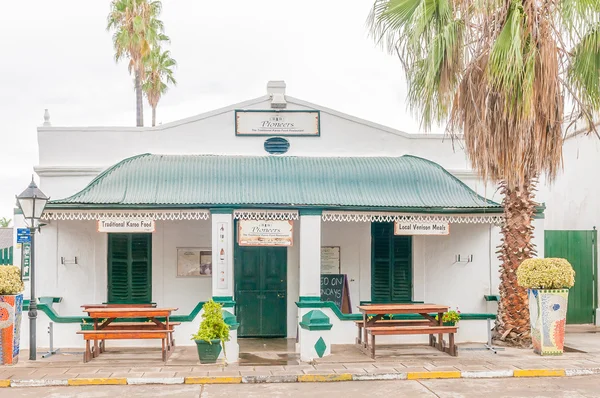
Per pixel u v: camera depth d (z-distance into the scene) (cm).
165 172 1386
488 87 1129
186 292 1459
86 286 1412
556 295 1185
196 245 1466
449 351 1199
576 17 1129
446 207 1317
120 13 3594
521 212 1266
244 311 1461
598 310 1573
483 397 920
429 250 1480
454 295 1466
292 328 1467
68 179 1490
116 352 1229
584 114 1223
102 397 932
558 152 1189
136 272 1441
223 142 1510
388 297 1482
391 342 1314
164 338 1134
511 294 1273
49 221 1395
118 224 1266
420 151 1543
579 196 1684
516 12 1095
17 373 1052
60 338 1268
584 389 966
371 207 1299
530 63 1107
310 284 1270
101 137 1504
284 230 1274
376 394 945
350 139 1530
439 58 1171
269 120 1519
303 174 1405
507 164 1170
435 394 940
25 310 1273
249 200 1298
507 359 1149
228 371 1070
